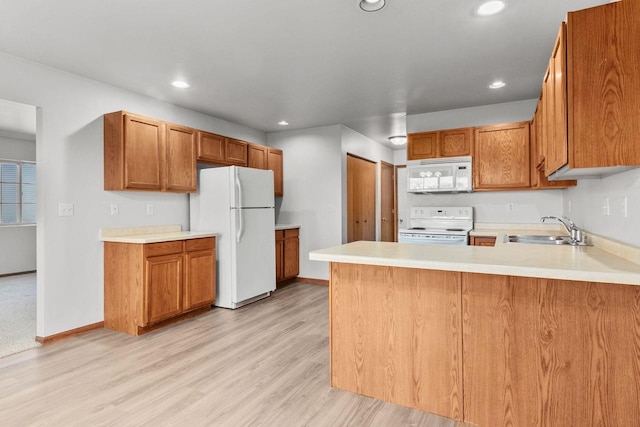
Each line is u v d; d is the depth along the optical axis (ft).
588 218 8.84
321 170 16.94
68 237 10.15
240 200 12.89
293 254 16.98
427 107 13.97
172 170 12.02
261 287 14.01
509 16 7.48
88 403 6.73
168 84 11.31
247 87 11.62
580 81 5.11
